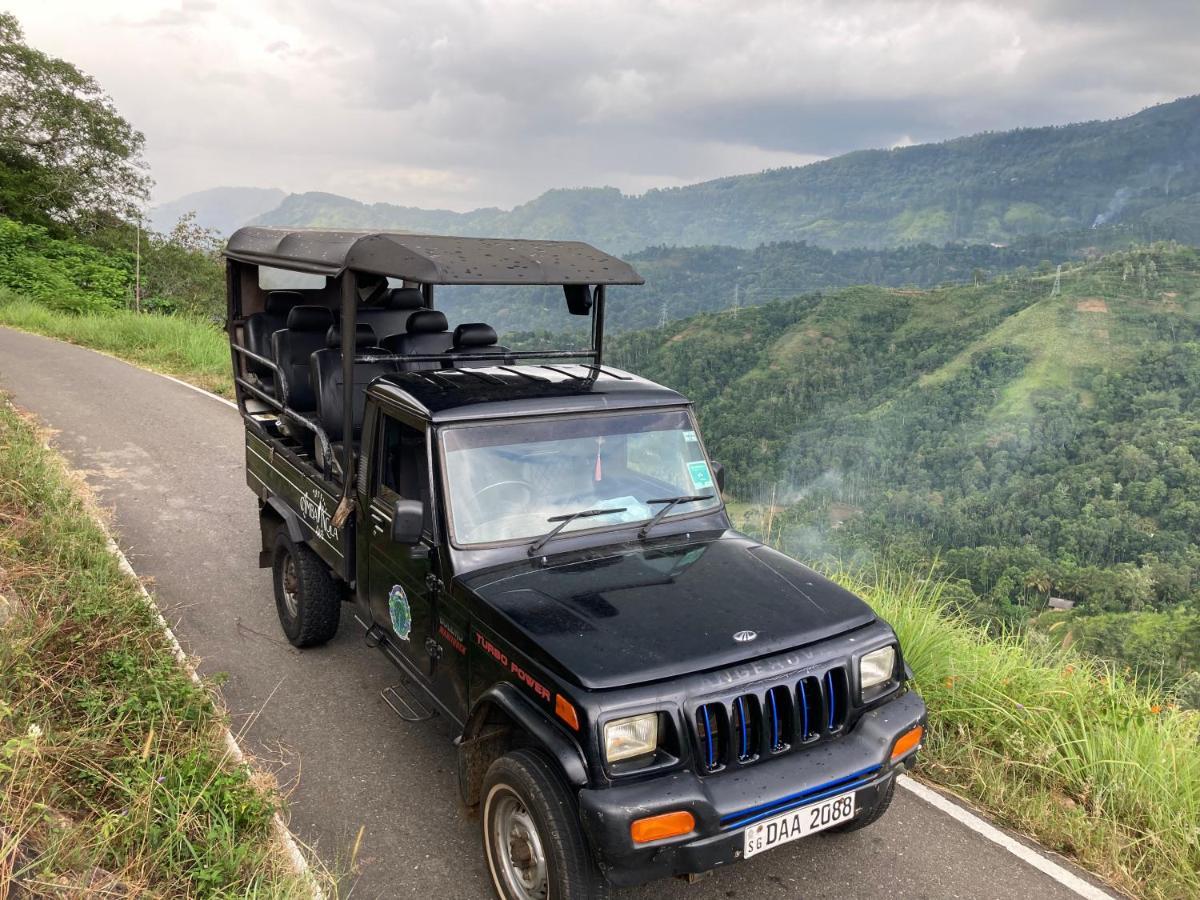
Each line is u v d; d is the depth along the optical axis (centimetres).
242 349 707
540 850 331
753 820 315
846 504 18250
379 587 478
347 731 507
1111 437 19038
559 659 322
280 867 364
